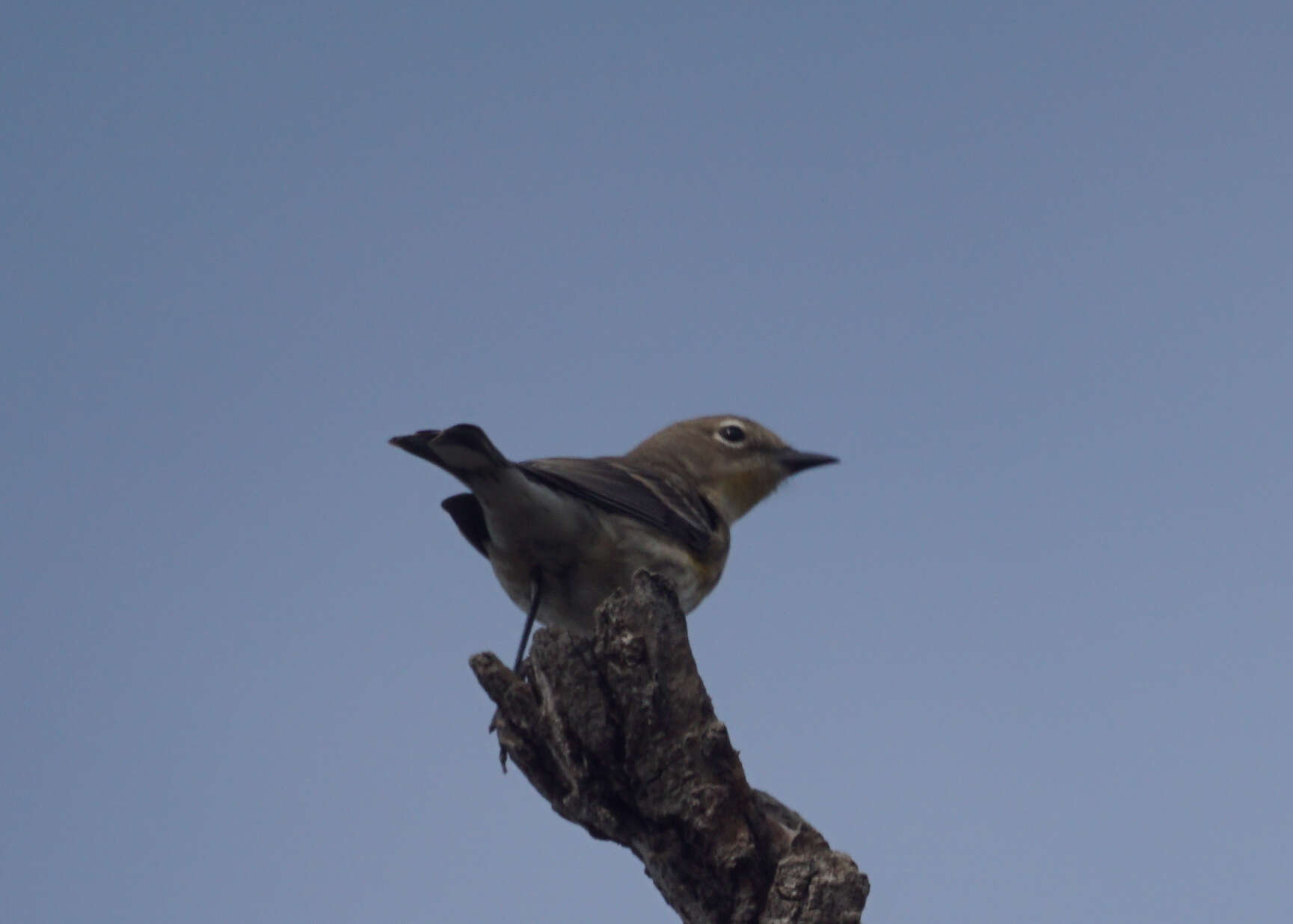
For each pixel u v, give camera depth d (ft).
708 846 34.32
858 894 33.94
